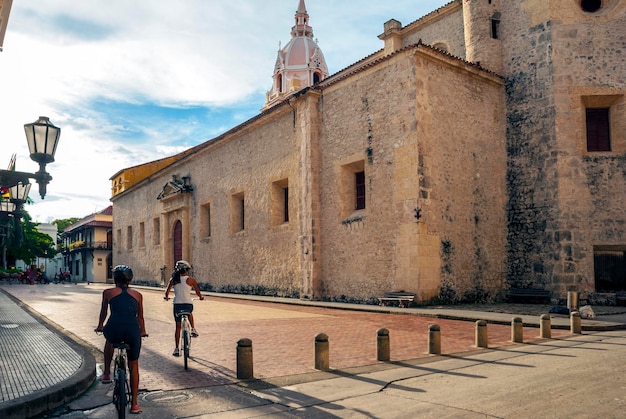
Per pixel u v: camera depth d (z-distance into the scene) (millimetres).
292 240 23078
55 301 20609
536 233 18828
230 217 28516
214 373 7609
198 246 32062
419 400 5859
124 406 4789
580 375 6805
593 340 10125
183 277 8508
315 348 7941
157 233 39156
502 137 20156
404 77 17922
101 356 8945
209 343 10328
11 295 24281
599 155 18359
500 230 19625
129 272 5727
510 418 5031
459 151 18609
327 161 21484
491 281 18969
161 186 38500
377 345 8570
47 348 8875
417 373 7402
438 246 17422
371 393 6301
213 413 5555
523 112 19594
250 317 15148
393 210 17984
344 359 8625
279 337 11125
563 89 18562
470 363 8023
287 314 16047
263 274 25203
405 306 16875
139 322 5711
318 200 21672
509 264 19531
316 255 21250
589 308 13523
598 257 18125
